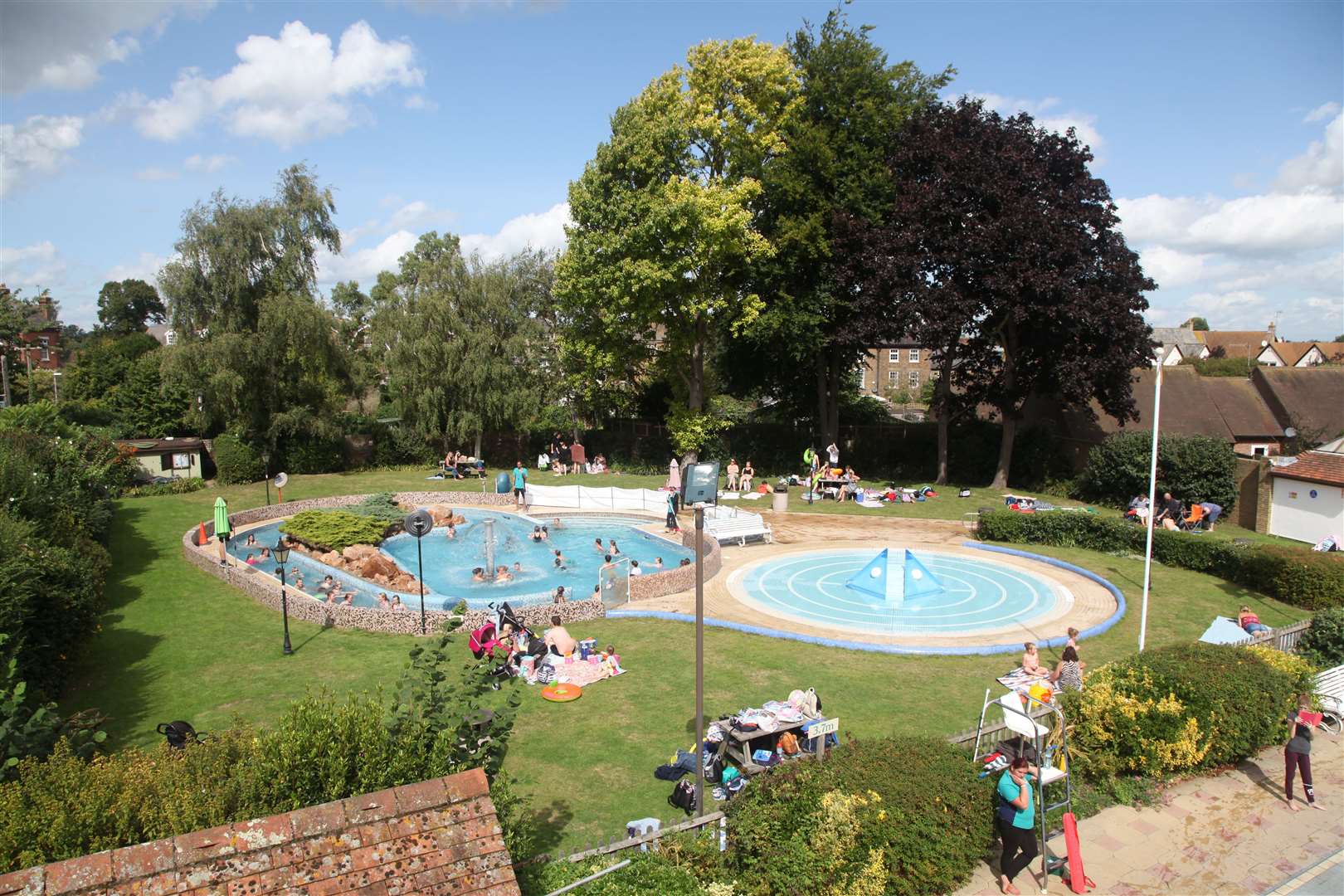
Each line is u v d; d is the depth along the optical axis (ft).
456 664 61.72
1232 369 199.31
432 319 155.02
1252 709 44.57
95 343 298.15
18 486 70.69
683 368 150.00
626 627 70.69
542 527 113.29
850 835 31.76
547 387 164.14
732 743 44.21
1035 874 35.29
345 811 21.48
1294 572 75.56
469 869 21.44
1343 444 97.71
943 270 126.31
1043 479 136.05
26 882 18.15
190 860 19.47
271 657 63.57
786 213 130.41
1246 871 35.50
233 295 147.02
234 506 125.59
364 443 164.76
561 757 46.60
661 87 133.39
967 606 76.79
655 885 29.07
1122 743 42.83
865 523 114.52
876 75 129.80
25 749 32.53
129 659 63.21
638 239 124.67
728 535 103.60
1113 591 80.38
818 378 146.82
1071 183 121.39
